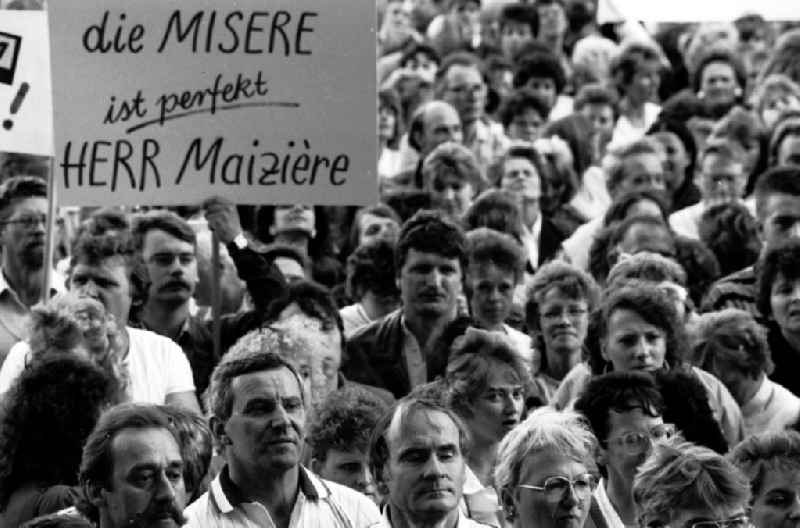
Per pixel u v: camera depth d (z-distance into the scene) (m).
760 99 29.41
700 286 21.30
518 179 24.09
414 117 26.30
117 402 13.24
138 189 16.31
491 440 15.03
